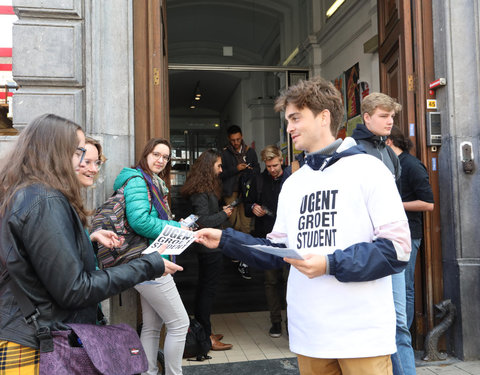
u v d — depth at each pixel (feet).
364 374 4.71
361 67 20.01
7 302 4.54
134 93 11.57
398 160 9.89
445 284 12.12
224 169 19.74
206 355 12.22
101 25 11.14
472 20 12.10
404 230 4.73
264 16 30.94
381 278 4.87
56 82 11.03
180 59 33.91
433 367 11.19
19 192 4.60
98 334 4.74
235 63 34.45
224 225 22.18
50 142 4.90
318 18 25.48
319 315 4.82
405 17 12.67
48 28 10.97
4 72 12.04
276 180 14.23
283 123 29.78
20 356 4.44
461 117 11.98
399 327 8.86
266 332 14.73
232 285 20.88
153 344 9.73
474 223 11.78
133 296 10.95
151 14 11.69
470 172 11.87
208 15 31.58
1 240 4.52
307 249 5.12
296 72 28.14
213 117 51.52
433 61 12.55
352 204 4.91
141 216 8.83
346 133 22.03
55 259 4.42
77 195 4.99
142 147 11.53
